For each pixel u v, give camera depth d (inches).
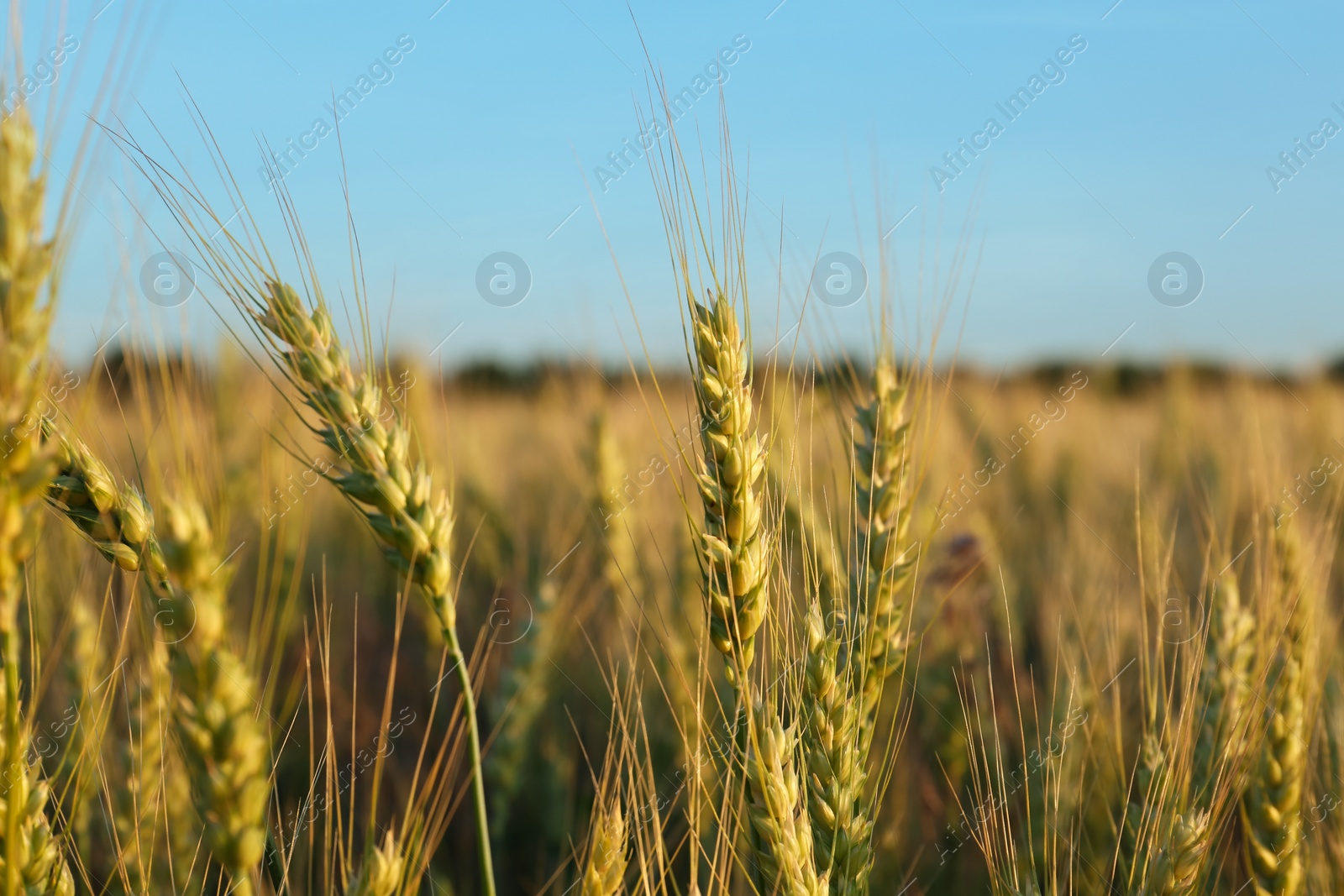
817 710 106.9
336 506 303.3
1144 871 114.0
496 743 191.8
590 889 98.2
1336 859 139.2
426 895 162.6
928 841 172.6
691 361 105.3
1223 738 132.2
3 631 78.0
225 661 76.5
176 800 118.6
